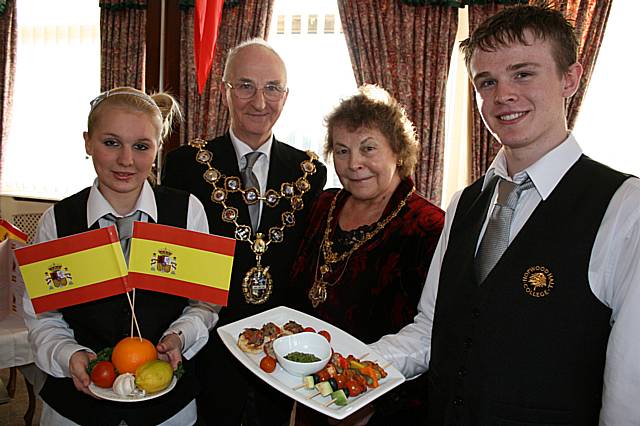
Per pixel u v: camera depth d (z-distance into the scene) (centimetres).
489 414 97
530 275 96
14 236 203
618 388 86
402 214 140
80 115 438
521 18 94
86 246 113
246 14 360
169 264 117
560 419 93
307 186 176
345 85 366
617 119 321
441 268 116
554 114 98
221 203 169
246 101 165
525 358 94
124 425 123
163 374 106
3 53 434
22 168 454
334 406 102
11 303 205
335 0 364
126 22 389
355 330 137
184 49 374
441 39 328
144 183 133
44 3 433
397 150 141
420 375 131
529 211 102
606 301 91
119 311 126
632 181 93
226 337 120
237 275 166
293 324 125
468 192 121
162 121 133
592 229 92
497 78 97
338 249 146
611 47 320
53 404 123
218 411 160
